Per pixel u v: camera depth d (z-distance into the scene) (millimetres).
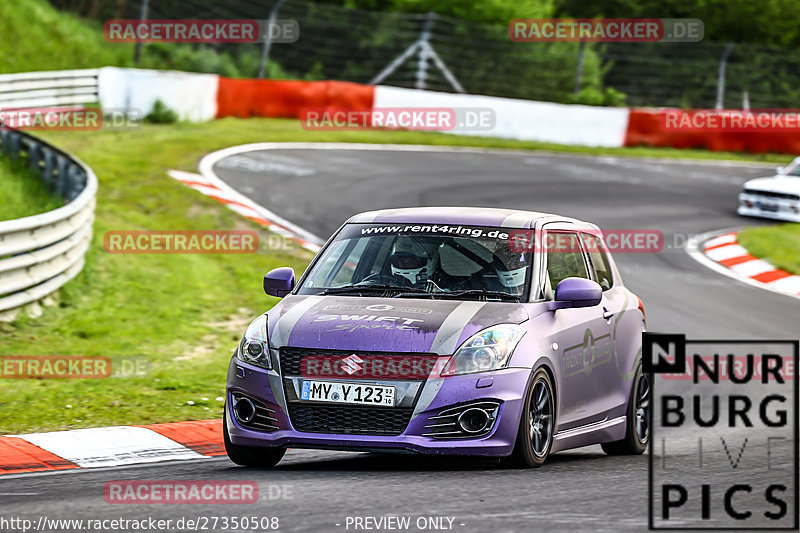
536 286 25156
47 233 46344
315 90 111188
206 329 47312
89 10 132125
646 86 151250
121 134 91938
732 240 74750
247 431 23297
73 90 94938
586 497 19875
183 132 95688
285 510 18703
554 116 118062
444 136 112688
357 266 25906
